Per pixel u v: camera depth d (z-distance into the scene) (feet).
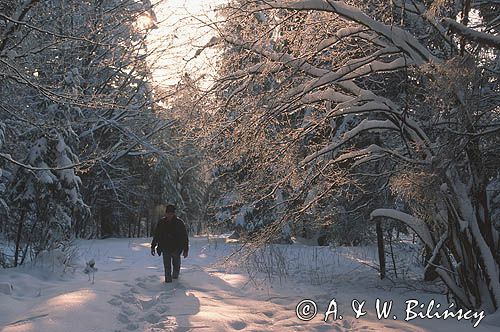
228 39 28.76
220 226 83.46
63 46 40.83
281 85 27.99
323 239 76.95
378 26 26.35
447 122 24.97
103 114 76.89
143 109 56.24
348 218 40.86
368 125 28.73
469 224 26.81
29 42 38.22
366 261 50.70
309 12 28.19
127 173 103.45
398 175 26.02
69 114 51.11
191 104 30.53
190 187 118.01
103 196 105.50
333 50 30.12
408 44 26.48
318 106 31.45
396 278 40.73
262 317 25.88
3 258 42.88
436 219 27.81
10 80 37.45
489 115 26.00
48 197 47.60
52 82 43.68
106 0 49.65
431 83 23.98
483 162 27.22
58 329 20.83
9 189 48.78
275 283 37.91
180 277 37.81
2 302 25.64
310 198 34.14
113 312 24.09
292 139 29.58
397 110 27.53
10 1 35.47
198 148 32.96
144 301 27.94
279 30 29.07
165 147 82.48
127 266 46.83
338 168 31.60
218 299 30.22
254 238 32.32
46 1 37.52
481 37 23.50
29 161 48.11
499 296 26.13
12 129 47.85
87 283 32.24
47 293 29.68
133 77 70.33
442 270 28.40
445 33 26.55
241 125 29.32
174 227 35.96
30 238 43.16
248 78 29.76
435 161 24.49
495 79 26.02
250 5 27.81
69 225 50.03
